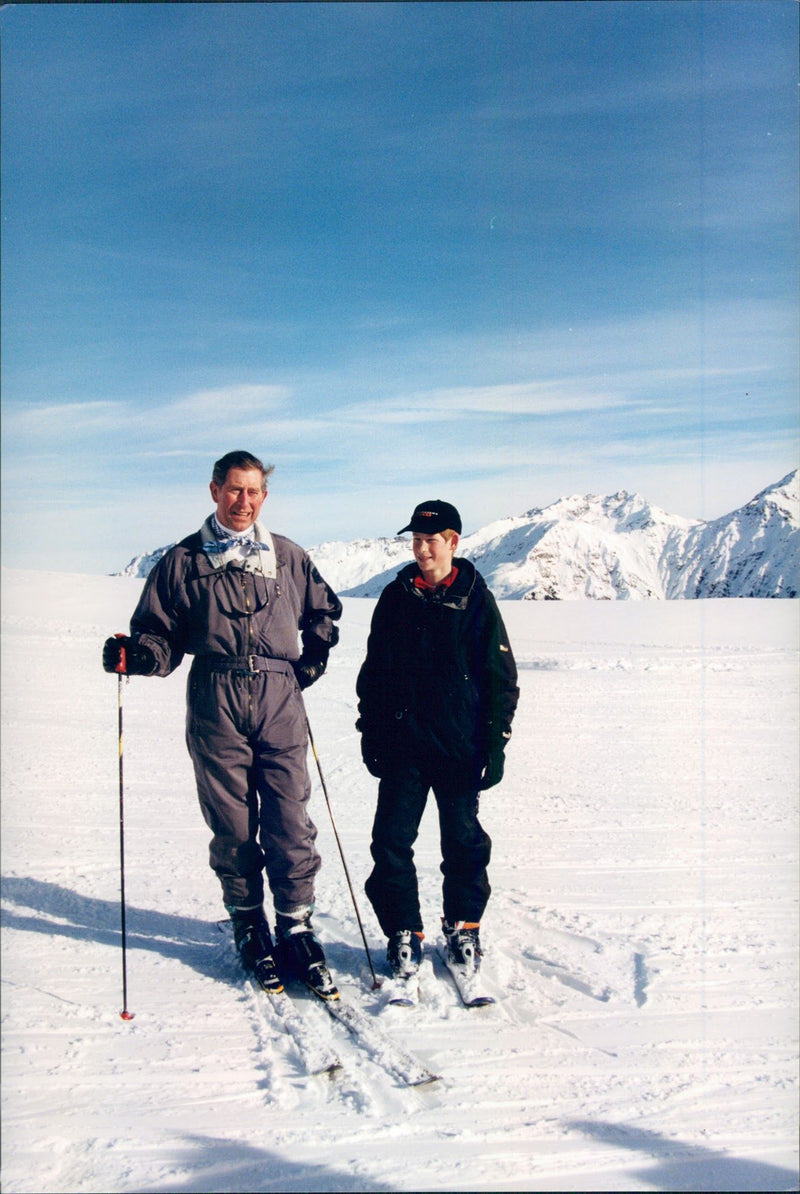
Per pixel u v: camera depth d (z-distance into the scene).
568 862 3.76
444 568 2.63
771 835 4.20
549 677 10.36
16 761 5.54
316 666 2.80
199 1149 1.84
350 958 2.86
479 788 2.70
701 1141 1.89
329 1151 1.85
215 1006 2.47
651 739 6.79
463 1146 1.87
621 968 2.72
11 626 12.98
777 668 11.09
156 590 2.65
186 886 3.39
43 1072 2.10
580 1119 1.97
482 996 2.50
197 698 2.62
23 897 3.19
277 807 2.66
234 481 2.62
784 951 2.83
